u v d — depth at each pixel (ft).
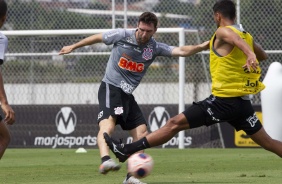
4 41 73.20
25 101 186.70
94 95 184.24
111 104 86.38
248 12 177.06
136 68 87.15
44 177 98.89
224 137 167.73
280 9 176.24
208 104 80.18
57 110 172.86
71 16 186.80
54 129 172.96
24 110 174.19
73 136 171.83
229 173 101.96
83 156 143.43
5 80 187.42
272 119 155.22
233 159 131.03
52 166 119.03
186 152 152.66
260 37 176.86
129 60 86.89
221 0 81.82
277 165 116.67
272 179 91.20
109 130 85.15
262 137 82.38
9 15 188.14
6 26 188.34
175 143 169.37
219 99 79.82
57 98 185.47
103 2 188.34
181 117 80.64
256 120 81.61
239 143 166.81
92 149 167.02
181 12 184.24
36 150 164.66
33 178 97.50
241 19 177.37
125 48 86.84
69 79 185.26
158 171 106.63
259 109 166.40
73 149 168.25
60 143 172.35
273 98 154.40
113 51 87.81
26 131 173.88
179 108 167.43
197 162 124.57
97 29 177.88
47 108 173.27
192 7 183.52
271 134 155.12
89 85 184.65
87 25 186.70
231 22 81.56
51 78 185.57
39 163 126.21
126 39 86.84
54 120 172.86
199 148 167.22
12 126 174.50
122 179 94.89
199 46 86.79
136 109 88.02
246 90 79.25
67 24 187.21
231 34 77.30
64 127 172.35
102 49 185.88
